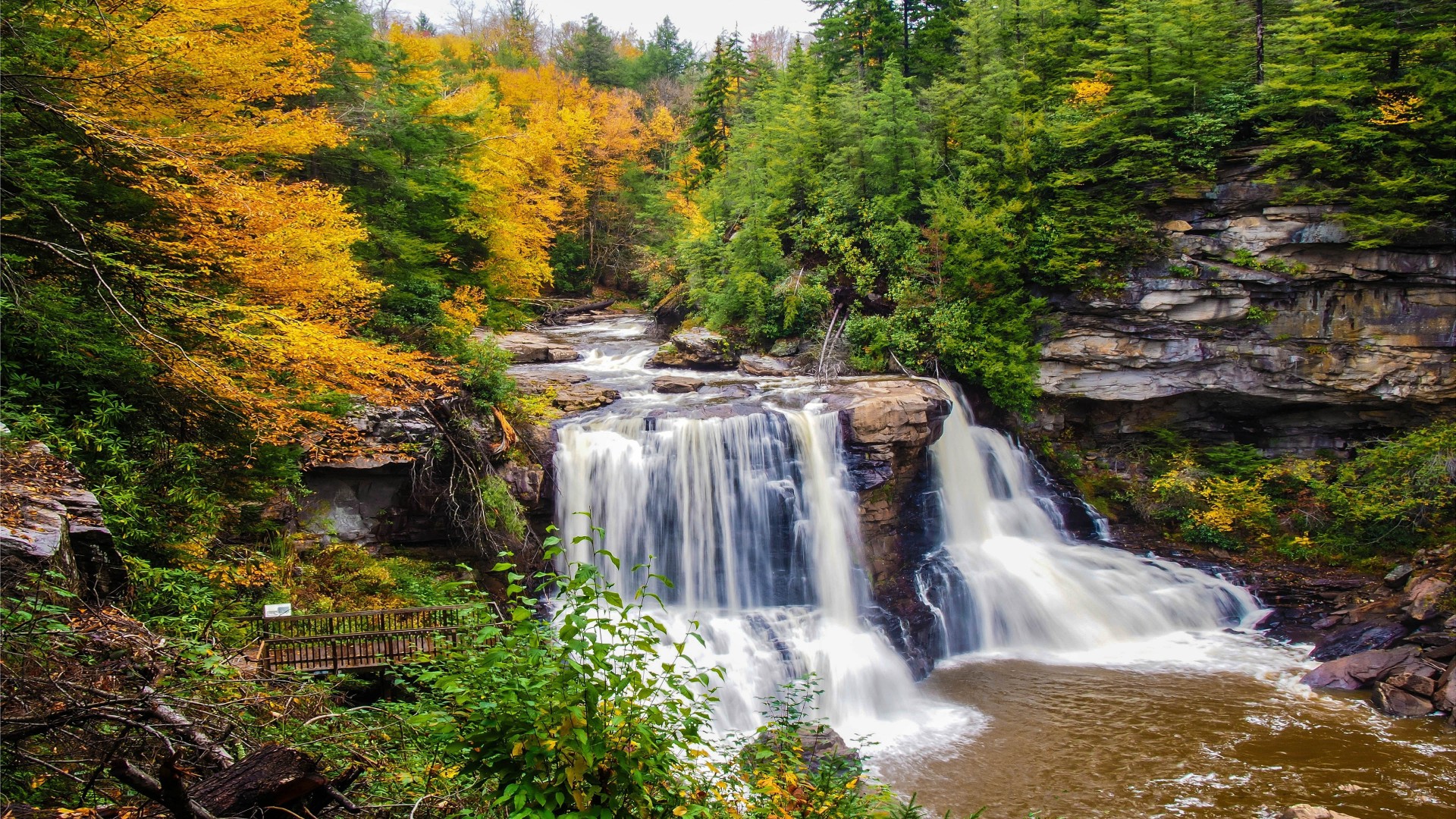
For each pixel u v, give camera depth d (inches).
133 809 198.2
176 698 223.8
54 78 448.8
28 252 460.1
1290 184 1072.2
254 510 635.5
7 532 272.4
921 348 1168.8
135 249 490.9
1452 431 1007.0
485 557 787.4
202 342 495.2
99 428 461.7
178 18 542.0
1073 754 656.4
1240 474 1113.4
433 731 217.9
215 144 551.2
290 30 668.7
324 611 597.0
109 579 343.9
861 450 923.4
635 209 2233.0
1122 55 1210.6
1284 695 754.8
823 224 1288.1
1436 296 1034.7
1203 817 569.0
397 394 703.7
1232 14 1245.7
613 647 197.3
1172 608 936.3
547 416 898.7
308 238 598.2
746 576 881.5
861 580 897.5
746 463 892.0
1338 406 1103.0
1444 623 797.2
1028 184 1152.8
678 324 1519.4
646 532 860.6
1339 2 1155.9
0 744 195.5
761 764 357.7
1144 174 1115.9
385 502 767.7
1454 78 1031.0
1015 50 1371.8
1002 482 1091.3
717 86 1975.9
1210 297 1077.1
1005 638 903.1
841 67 1715.1
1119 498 1116.5
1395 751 650.2
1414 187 1011.9
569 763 185.3
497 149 1261.1
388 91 1136.2
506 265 1267.2
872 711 741.3
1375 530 1010.7
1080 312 1127.6
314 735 267.6
